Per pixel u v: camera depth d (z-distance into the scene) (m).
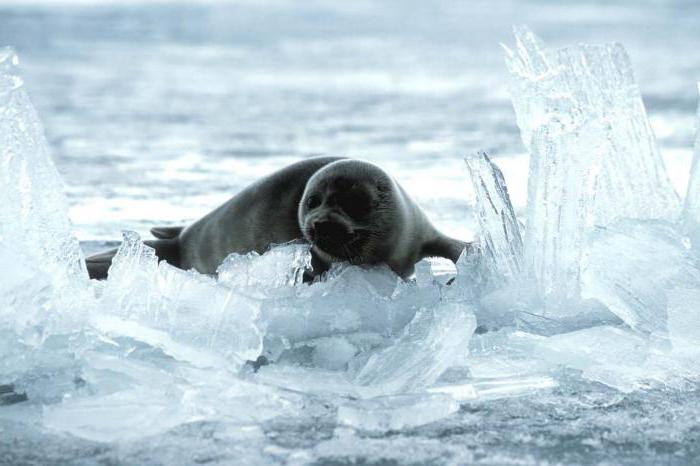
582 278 18.16
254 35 147.62
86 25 152.62
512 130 58.28
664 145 49.06
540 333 17.70
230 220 22.45
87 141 52.66
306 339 16.94
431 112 69.06
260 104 74.25
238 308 16.27
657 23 167.38
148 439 13.56
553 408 14.92
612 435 13.84
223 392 14.91
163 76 93.44
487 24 173.50
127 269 17.16
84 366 15.48
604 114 20.16
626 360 16.33
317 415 14.54
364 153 48.34
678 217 20.12
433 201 33.97
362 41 140.38
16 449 13.21
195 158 46.59
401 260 22.08
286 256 18.80
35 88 80.19
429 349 16.05
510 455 13.09
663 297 17.41
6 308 15.82
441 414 14.48
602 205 19.77
